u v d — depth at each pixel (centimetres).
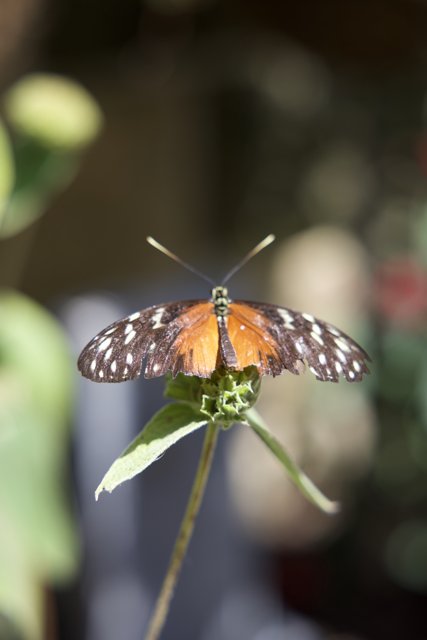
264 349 57
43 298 107
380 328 141
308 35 105
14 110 75
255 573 145
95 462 110
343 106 186
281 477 168
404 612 171
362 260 173
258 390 59
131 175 111
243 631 130
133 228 112
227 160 124
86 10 94
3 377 72
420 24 103
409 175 194
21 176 74
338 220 195
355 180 201
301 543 175
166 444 57
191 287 120
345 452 167
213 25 105
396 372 140
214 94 119
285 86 140
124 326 57
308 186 188
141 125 111
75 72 101
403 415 151
